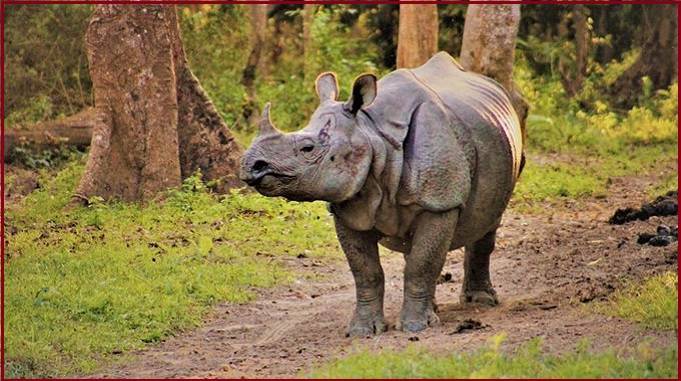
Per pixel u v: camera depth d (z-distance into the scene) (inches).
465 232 999.0
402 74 977.5
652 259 1200.8
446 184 943.7
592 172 2059.5
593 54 3021.7
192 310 1148.5
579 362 779.4
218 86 2396.7
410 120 943.7
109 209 1631.4
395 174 930.7
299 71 2677.2
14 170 1982.0
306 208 1630.2
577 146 2368.4
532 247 1393.9
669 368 768.3
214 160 1750.7
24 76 2261.3
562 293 1102.4
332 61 2488.9
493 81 1084.5
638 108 2706.7
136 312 1114.7
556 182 1900.8
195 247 1401.3
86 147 2103.8
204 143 1753.2
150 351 1023.6
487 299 1098.7
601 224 1547.7
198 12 2464.3
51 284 1199.6
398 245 1002.7
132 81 1701.5
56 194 1740.9
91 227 1546.5
